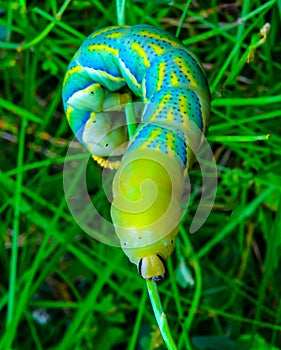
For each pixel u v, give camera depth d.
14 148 0.53
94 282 0.51
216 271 0.50
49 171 0.53
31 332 0.50
